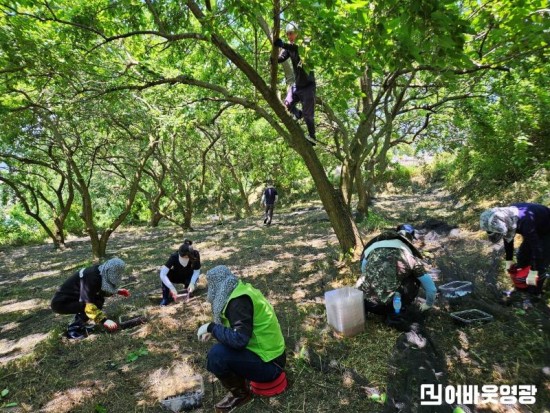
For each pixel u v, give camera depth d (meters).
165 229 18.55
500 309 4.21
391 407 2.95
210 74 7.89
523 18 3.98
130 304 5.97
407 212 11.71
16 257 13.70
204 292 6.12
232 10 4.00
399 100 6.89
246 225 14.99
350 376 3.42
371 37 3.82
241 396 3.21
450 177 14.65
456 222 8.56
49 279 9.16
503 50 5.33
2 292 8.21
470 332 3.92
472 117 8.77
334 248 7.96
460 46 2.94
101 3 6.23
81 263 10.44
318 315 4.64
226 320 3.20
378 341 3.92
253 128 15.52
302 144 6.12
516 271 4.70
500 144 9.02
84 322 4.94
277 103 5.84
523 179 8.62
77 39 5.77
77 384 3.67
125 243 14.27
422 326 4.01
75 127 9.95
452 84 6.38
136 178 10.96
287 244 9.21
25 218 19.08
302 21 4.05
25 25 5.92
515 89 7.40
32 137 10.59
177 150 18.09
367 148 6.90
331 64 4.46
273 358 3.15
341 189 6.60
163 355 4.11
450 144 11.66
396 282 4.04
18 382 3.79
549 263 4.41
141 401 3.35
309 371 3.55
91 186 21.55
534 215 4.28
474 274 5.32
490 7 4.43
